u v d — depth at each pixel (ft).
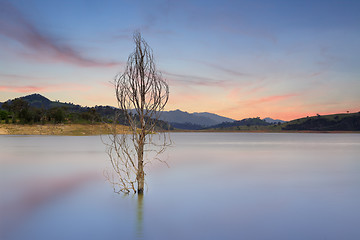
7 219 31.35
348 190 46.98
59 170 67.72
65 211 34.30
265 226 29.35
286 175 62.69
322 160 95.71
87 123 420.36
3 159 91.66
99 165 76.13
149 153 115.85
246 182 53.83
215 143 219.00
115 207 35.94
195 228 28.78
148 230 28.04
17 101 525.34
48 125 403.34
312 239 25.91
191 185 50.67
